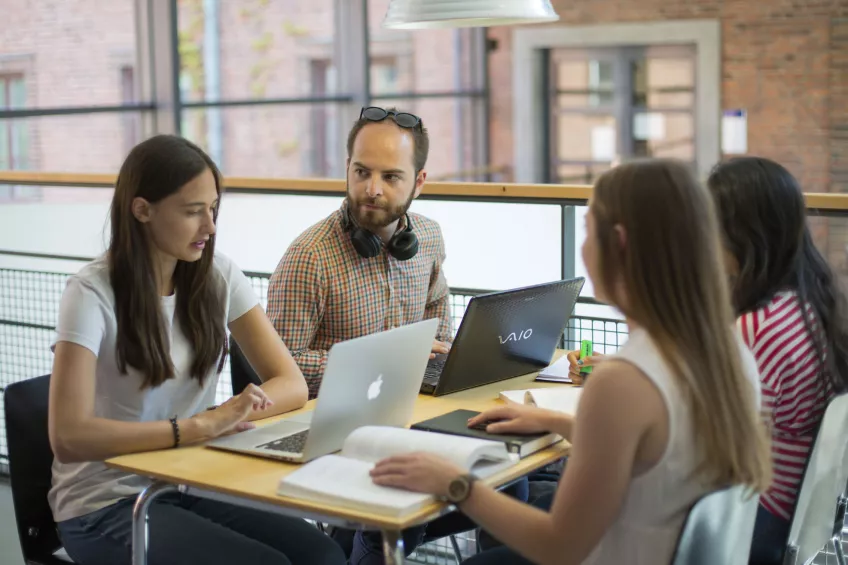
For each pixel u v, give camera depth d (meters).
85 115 7.77
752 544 1.84
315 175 10.10
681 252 1.34
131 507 1.88
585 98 10.74
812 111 9.89
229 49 9.28
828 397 1.86
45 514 1.97
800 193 1.87
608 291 1.40
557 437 1.77
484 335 2.10
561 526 1.35
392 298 2.41
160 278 1.92
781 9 9.83
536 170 11.03
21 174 3.74
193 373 1.97
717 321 1.36
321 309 2.31
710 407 1.34
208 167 1.87
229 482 1.59
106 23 7.99
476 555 1.77
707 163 10.32
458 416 1.87
